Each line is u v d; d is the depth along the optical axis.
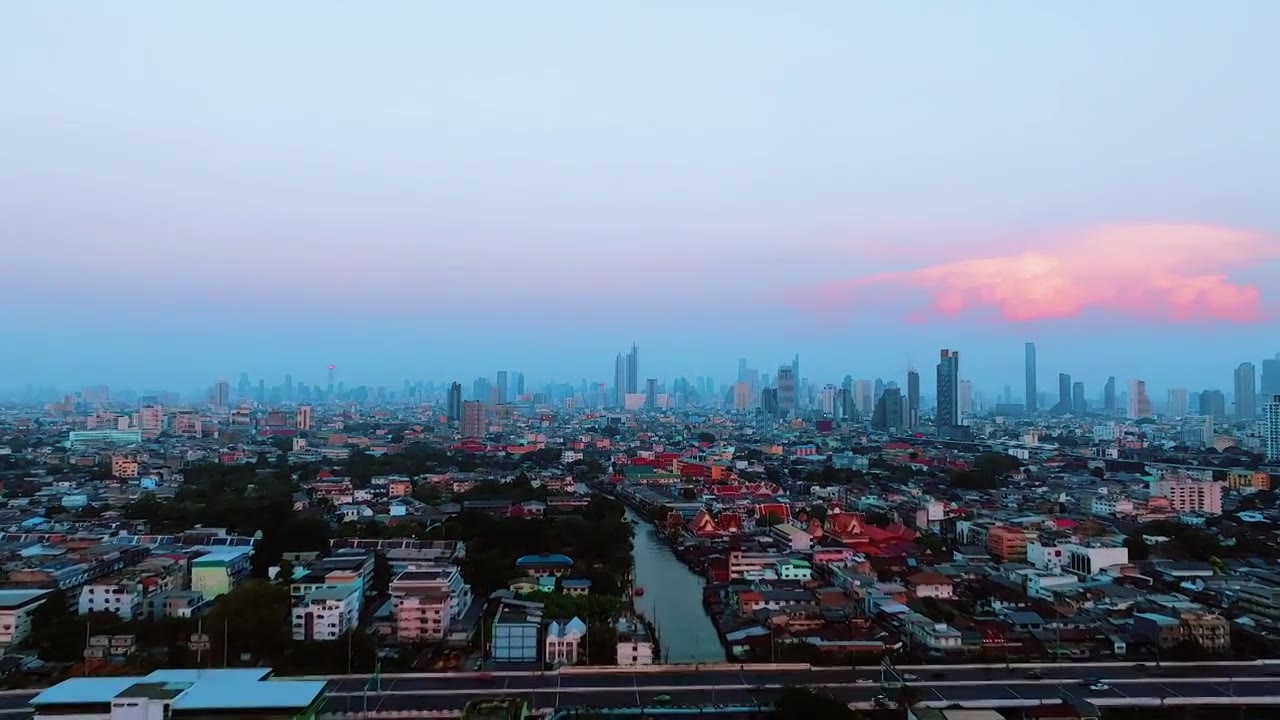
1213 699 163.75
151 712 145.62
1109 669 181.38
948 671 180.25
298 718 145.38
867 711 161.62
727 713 159.75
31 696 166.88
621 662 190.12
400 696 166.25
